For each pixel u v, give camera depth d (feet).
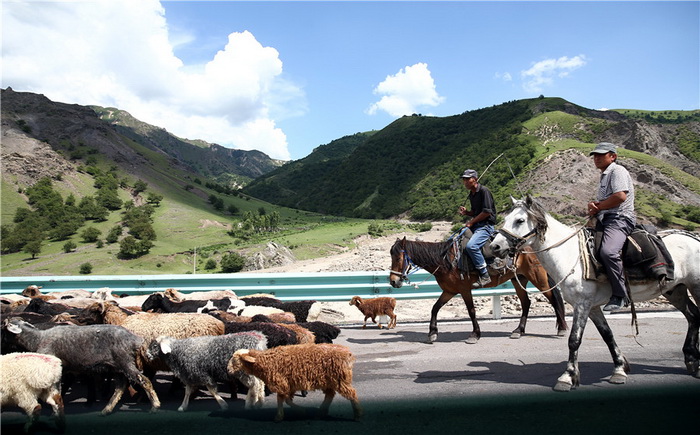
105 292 40.78
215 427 16.90
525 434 14.93
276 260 343.26
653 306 41.57
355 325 40.50
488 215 30.76
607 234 20.77
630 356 25.02
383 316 38.73
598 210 21.07
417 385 21.06
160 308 33.17
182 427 17.01
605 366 23.27
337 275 40.55
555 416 16.49
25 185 631.97
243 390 22.74
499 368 23.59
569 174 490.90
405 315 47.24
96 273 387.34
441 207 627.46
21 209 551.59
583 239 21.24
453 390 20.04
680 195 478.18
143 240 447.83
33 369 16.93
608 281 20.71
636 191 489.67
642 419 15.96
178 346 19.51
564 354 26.20
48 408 20.29
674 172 516.32
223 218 636.07
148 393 19.54
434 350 28.45
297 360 17.30
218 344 19.34
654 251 20.40
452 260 30.89
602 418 16.15
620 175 20.93
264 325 22.98
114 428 17.16
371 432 15.69
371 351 28.76
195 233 540.52
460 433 15.23
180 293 42.19
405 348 29.37
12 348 20.38
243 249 410.31
